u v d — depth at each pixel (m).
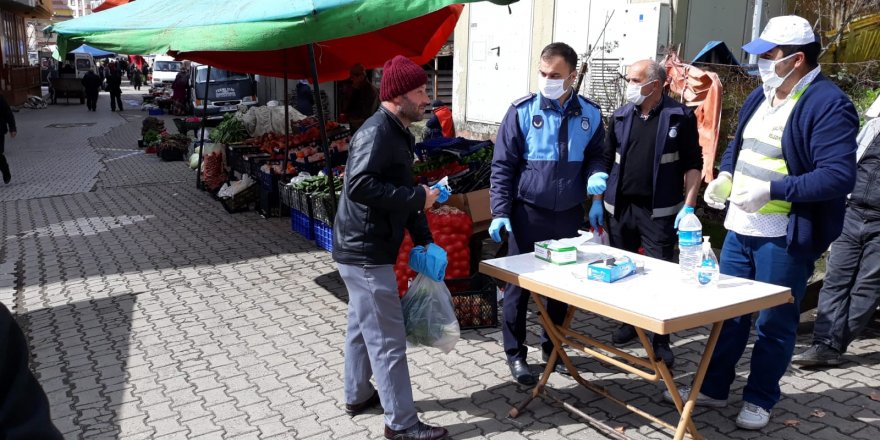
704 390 3.81
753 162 3.41
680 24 7.80
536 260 3.70
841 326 4.22
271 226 8.45
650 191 4.25
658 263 3.60
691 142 4.15
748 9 8.30
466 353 4.66
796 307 3.45
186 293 6.07
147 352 4.83
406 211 3.34
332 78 9.52
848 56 7.61
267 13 5.03
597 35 8.65
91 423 3.86
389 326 3.40
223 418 3.87
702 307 2.87
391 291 3.37
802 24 3.20
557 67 3.77
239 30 5.04
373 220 3.30
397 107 3.30
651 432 3.59
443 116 9.40
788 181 3.13
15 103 29.16
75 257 7.34
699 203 6.34
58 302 5.96
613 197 4.41
